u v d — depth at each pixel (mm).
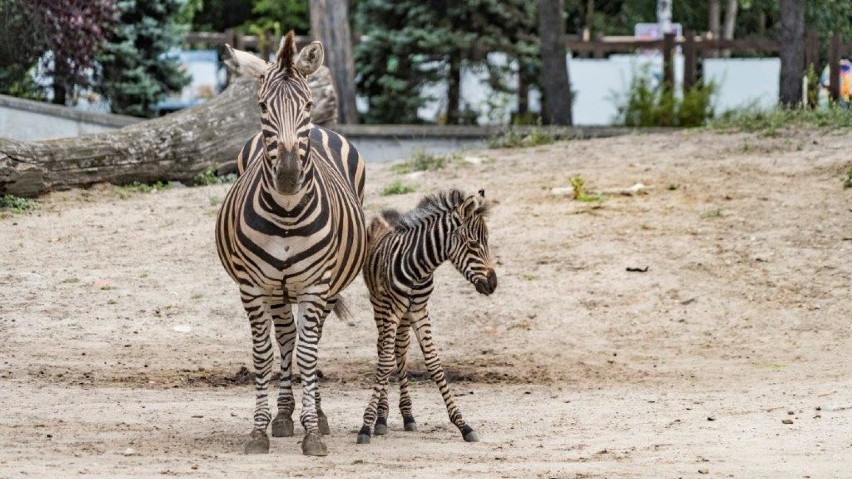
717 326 15016
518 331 15008
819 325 14891
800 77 27531
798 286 15852
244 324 14922
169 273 16375
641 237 17422
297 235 8984
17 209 19031
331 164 10242
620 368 13586
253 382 12641
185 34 29188
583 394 12211
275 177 8594
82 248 17266
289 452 9016
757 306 15445
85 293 15453
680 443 9188
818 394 11477
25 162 19344
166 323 14734
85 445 8891
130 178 20734
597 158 21516
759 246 16938
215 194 20234
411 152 23578
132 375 12609
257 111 21984
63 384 11977
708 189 19031
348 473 8031
